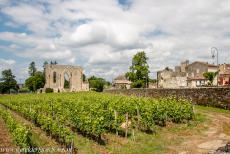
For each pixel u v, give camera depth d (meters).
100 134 20.62
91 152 18.02
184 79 82.12
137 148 18.89
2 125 28.89
